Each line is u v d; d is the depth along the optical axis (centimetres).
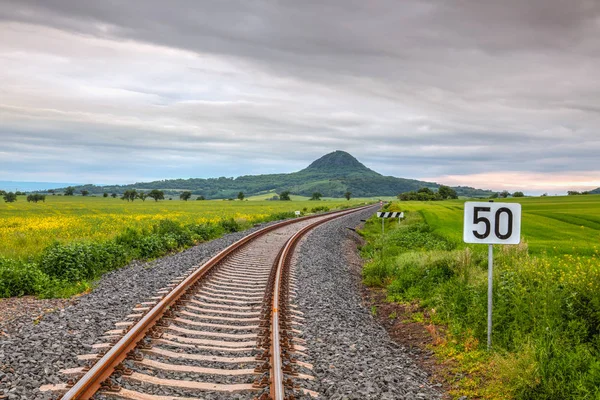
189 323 917
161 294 1139
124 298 1098
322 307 1178
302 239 2670
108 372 623
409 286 1446
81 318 910
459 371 793
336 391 655
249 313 1037
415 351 935
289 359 747
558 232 2856
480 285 1128
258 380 645
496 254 1527
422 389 707
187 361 719
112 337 804
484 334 907
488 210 875
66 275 1349
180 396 593
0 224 3738
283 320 965
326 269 1783
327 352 834
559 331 807
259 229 3192
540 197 11088
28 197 13275
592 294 873
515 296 961
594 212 4722
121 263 1642
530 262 1192
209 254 1895
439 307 1152
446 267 1455
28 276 1224
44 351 702
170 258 1789
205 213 6369
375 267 1716
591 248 1922
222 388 623
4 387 573
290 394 611
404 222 4056
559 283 970
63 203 11888
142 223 3906
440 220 3859
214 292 1230
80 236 2561
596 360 707
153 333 812
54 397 555
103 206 9812
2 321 880
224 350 775
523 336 841
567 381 667
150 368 673
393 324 1159
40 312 966
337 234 3228
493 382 717
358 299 1413
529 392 662
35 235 2588
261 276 1506
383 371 752
